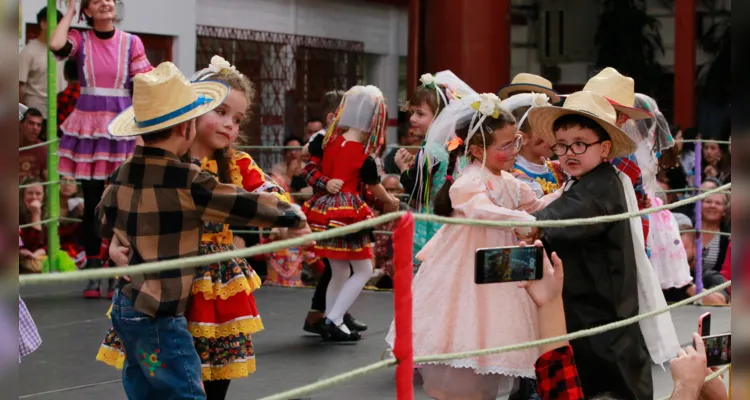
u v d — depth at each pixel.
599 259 4.30
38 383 5.54
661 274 7.13
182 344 3.77
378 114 6.67
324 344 6.72
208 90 4.09
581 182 4.39
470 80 13.69
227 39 13.83
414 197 6.01
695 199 4.32
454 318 4.43
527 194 4.75
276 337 6.94
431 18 13.98
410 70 14.27
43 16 10.40
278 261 9.43
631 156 5.94
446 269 4.48
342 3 15.77
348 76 15.88
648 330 4.52
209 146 4.33
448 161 5.41
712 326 7.49
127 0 12.23
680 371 3.65
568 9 18.91
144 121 3.73
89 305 7.91
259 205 3.80
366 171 6.64
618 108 5.35
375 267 9.45
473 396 4.42
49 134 8.53
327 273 6.93
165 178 3.74
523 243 3.74
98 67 7.54
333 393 5.48
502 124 4.61
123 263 3.78
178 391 3.73
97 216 3.93
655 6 18.39
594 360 4.25
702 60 17.42
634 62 18.42
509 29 13.88
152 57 12.71
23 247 9.11
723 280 9.12
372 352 6.50
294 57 14.85
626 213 3.96
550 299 3.56
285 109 14.72
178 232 3.76
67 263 8.90
